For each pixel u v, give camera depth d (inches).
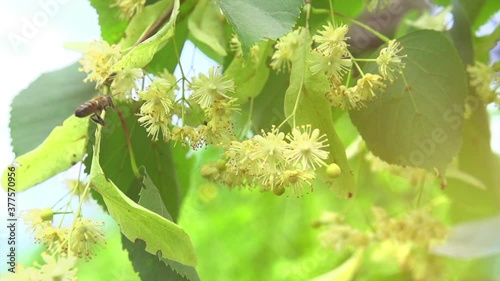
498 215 17.5
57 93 15.8
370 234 18.6
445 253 18.4
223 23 14.9
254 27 12.6
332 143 13.4
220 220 29.7
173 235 12.8
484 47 16.4
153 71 14.6
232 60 15.0
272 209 28.1
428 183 17.4
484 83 15.5
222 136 13.4
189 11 14.8
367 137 14.3
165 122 13.4
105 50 13.4
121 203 12.9
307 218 26.7
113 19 15.7
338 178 13.5
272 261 29.6
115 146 14.8
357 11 16.2
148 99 13.3
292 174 12.9
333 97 13.4
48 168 14.4
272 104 15.2
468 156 16.5
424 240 17.5
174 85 13.5
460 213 18.1
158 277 14.5
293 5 12.7
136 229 13.0
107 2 15.7
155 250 13.0
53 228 13.4
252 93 14.7
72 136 14.4
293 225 27.5
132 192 14.8
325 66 13.3
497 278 19.6
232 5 12.8
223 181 14.0
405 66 14.4
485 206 17.4
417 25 16.9
